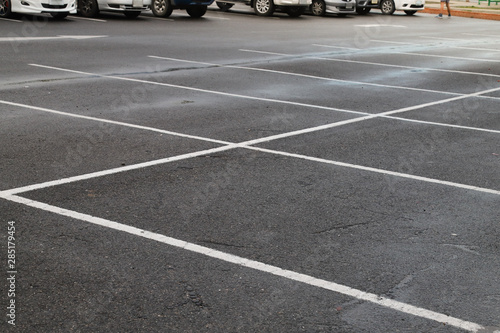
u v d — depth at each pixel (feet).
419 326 13.35
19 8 65.77
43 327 12.73
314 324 13.28
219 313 13.52
